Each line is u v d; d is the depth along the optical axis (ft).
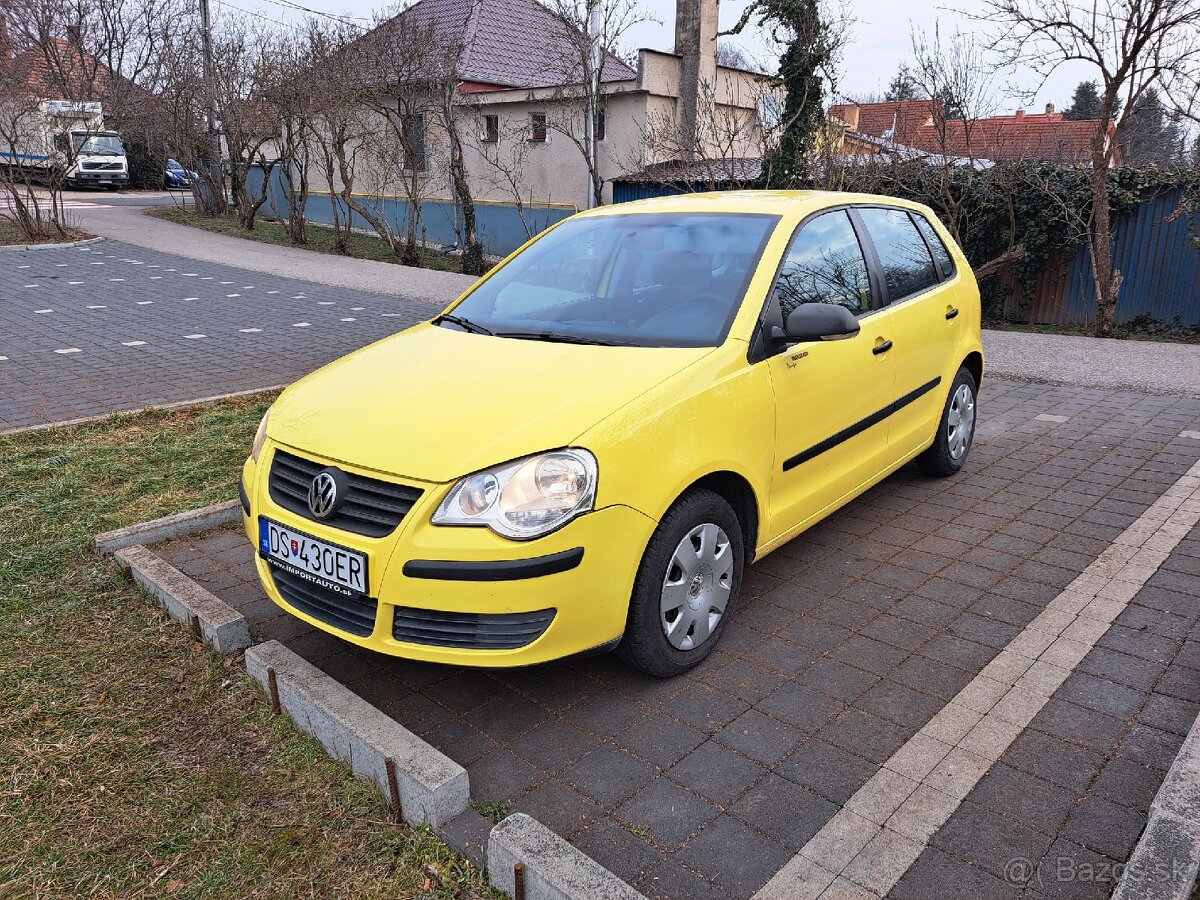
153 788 8.75
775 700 10.14
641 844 7.96
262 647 10.41
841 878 7.47
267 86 66.85
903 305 14.61
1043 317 41.75
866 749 9.26
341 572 9.22
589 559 8.98
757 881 7.54
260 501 10.24
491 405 9.68
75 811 8.45
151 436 19.29
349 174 78.13
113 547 13.93
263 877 7.66
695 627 10.55
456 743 9.45
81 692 10.31
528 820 7.56
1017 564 13.56
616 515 9.13
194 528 14.78
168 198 108.88
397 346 12.09
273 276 49.93
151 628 11.68
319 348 29.86
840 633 11.62
